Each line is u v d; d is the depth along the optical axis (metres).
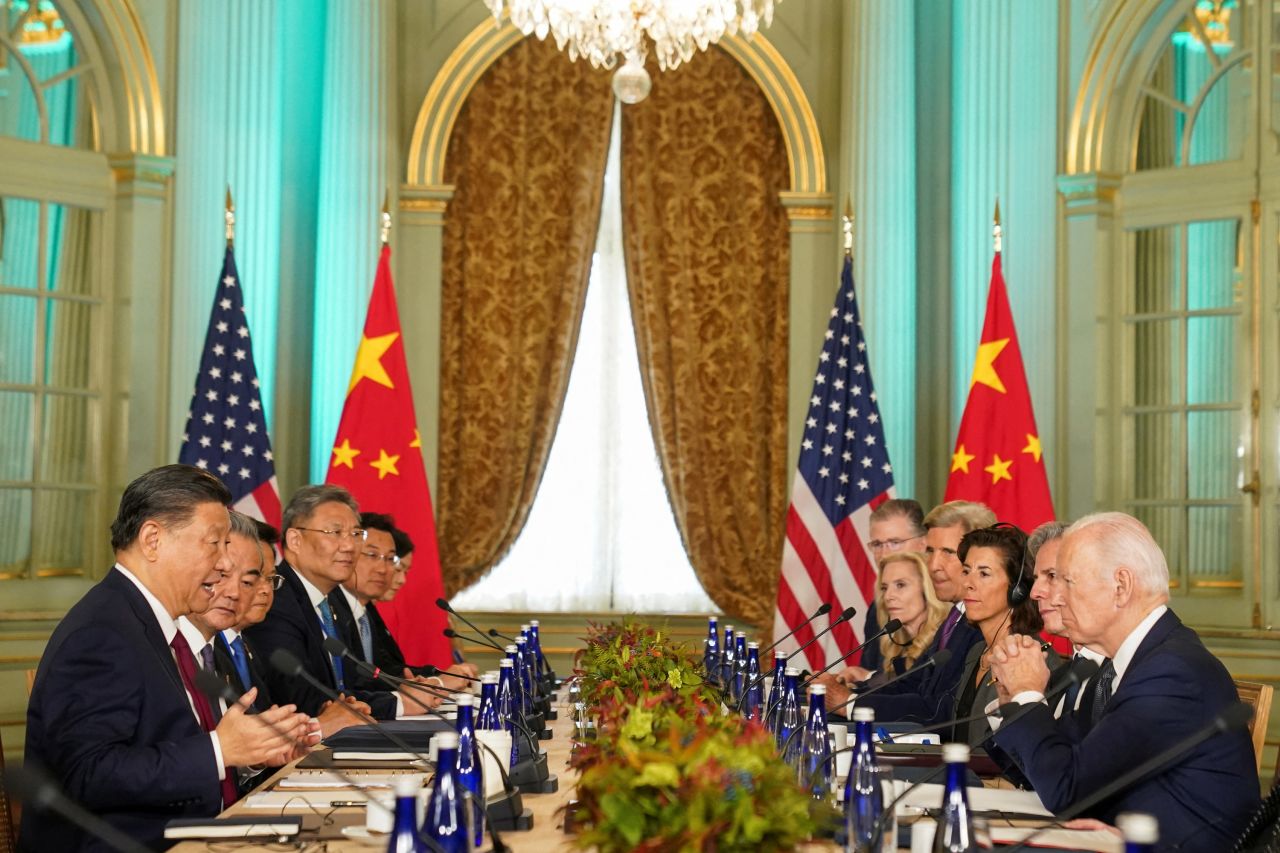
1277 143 6.50
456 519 7.91
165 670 2.95
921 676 4.61
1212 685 2.67
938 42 7.87
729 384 7.95
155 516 3.01
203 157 7.16
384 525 5.51
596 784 1.77
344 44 7.74
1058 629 3.03
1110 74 6.93
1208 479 6.65
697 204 8.03
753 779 1.75
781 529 7.86
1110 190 6.96
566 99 8.05
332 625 4.85
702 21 5.80
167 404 6.96
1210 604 6.61
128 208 6.93
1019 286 7.17
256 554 3.77
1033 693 2.90
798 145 7.95
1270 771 6.24
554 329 8.00
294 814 2.61
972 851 1.93
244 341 6.57
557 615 7.91
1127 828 1.45
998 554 3.82
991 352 6.52
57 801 1.86
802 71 8.01
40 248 6.73
